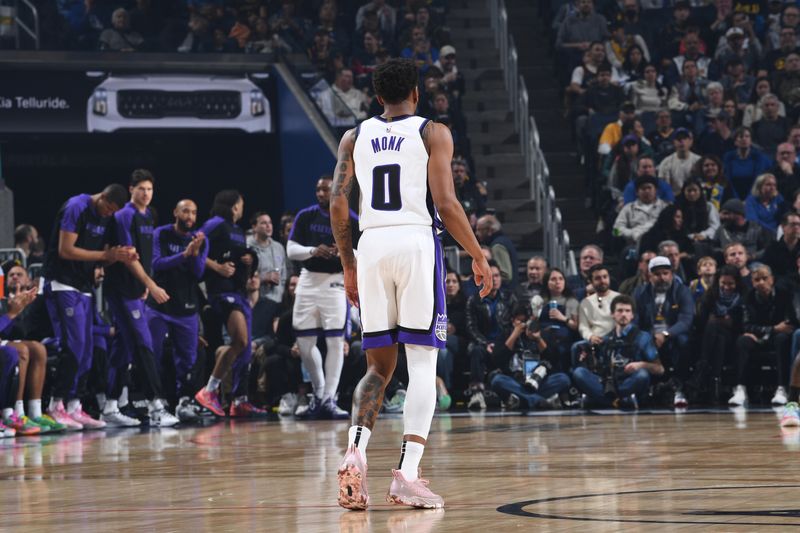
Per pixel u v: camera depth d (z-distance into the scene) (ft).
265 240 63.87
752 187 68.49
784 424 39.78
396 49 87.76
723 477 24.32
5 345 45.39
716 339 56.13
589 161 76.18
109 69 78.48
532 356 57.31
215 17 81.05
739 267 57.21
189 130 80.12
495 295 59.36
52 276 48.03
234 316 53.47
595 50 82.33
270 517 19.56
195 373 54.49
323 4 87.76
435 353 21.84
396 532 17.35
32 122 77.05
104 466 30.94
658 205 65.51
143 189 49.70
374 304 21.71
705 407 54.29
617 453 30.68
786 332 54.49
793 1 89.86
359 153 22.16
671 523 17.48
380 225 21.75
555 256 69.77
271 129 82.02
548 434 38.47
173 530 18.15
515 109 83.56
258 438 40.19
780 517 18.01
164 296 50.24
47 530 18.58
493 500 21.12
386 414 54.75
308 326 52.65
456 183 70.13
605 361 55.72
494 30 90.89
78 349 48.24
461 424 44.86
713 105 77.77
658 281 57.41
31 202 86.79
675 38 85.87
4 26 76.13
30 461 33.19
